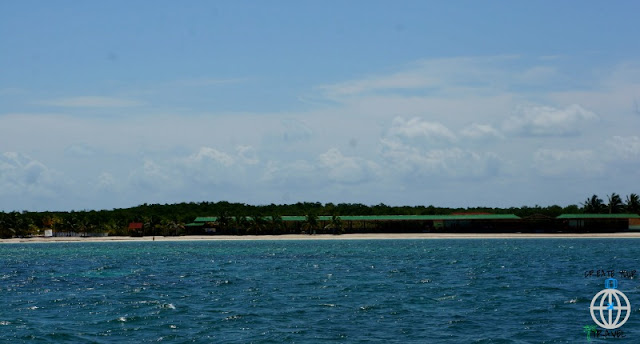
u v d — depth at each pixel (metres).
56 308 57.41
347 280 79.88
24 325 48.66
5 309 57.03
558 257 118.25
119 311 55.16
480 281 77.19
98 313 54.22
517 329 45.94
